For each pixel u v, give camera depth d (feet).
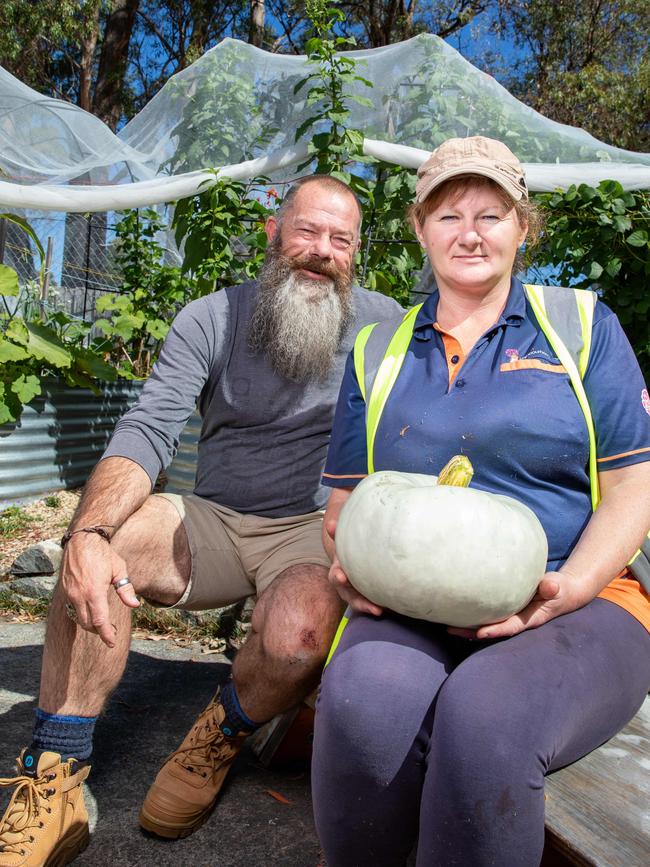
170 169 21.94
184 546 8.02
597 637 5.00
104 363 22.29
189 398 8.23
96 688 6.70
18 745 8.42
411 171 19.31
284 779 8.13
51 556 13.89
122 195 19.80
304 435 8.53
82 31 62.13
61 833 6.41
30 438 20.48
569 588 5.05
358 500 5.16
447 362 6.00
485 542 4.67
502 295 6.02
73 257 33.53
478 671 4.53
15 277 20.66
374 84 20.47
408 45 19.63
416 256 19.17
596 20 66.28
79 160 22.36
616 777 5.08
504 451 5.55
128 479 7.18
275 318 8.45
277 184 21.59
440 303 6.21
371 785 4.60
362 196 19.15
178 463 15.42
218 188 19.93
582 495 5.68
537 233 6.53
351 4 65.82
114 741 8.82
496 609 4.72
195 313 8.63
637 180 19.36
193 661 11.37
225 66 20.84
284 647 6.58
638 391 5.66
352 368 6.44
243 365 8.57
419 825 4.63
